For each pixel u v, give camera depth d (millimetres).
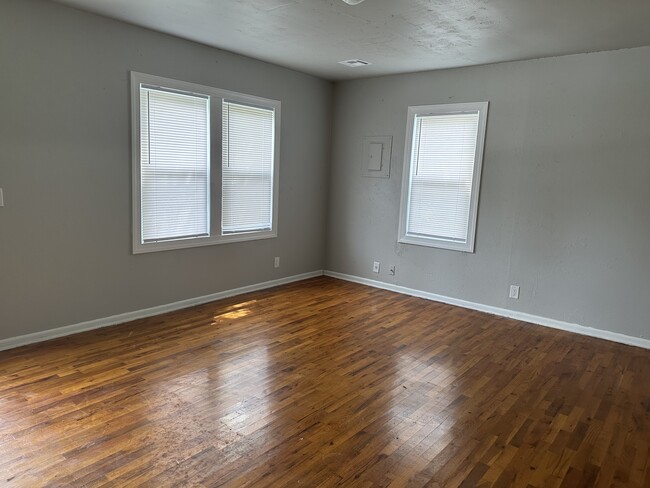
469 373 3268
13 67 3148
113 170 3789
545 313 4418
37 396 2695
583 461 2285
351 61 4664
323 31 3682
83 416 2500
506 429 2549
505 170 4523
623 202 3922
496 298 4715
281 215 5441
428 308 4836
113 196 3816
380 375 3178
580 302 4211
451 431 2506
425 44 3924
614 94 3891
